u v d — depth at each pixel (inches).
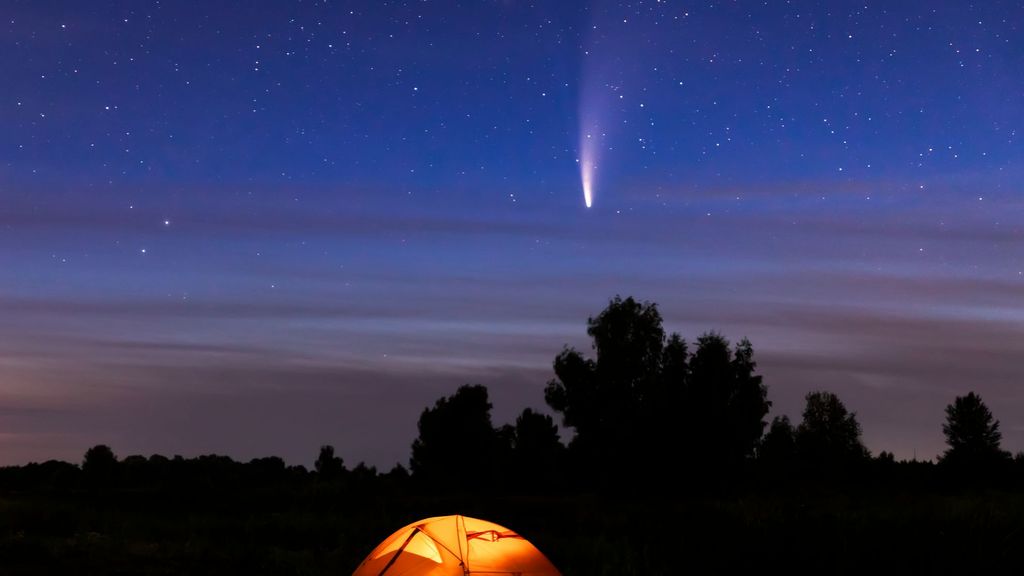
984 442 1809.8
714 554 627.5
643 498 1347.2
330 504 1087.0
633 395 1469.0
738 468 1444.4
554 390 1529.3
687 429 1409.9
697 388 1438.2
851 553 591.5
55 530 787.4
